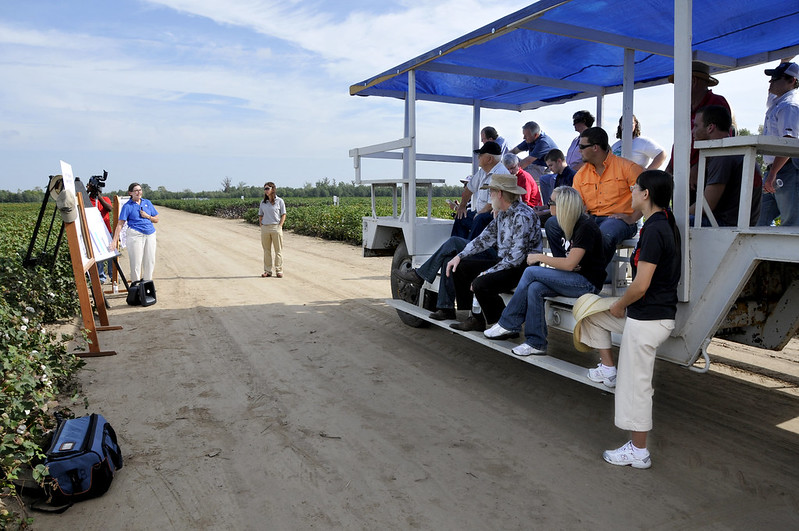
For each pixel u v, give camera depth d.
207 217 40.59
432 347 6.03
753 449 3.56
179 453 3.66
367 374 5.19
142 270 8.68
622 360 3.32
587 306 3.58
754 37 5.26
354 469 3.42
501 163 5.97
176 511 3.00
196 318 7.53
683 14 3.39
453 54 5.85
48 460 3.08
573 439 3.80
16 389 3.60
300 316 7.55
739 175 4.04
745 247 3.25
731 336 4.07
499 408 4.36
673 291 3.22
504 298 4.85
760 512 2.87
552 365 3.98
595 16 4.55
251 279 10.87
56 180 5.54
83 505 3.07
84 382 5.03
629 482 3.21
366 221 7.31
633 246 4.46
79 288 5.76
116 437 3.66
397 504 3.03
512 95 7.97
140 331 6.87
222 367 5.42
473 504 3.01
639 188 3.26
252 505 3.04
